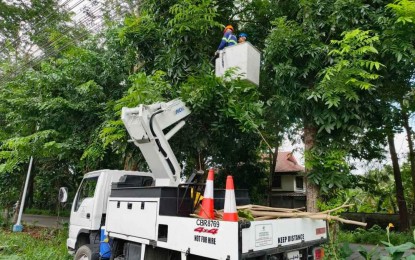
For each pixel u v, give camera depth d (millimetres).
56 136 9773
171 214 4383
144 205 4570
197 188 4695
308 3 6477
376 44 5855
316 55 6164
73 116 9805
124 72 9867
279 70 6266
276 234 3758
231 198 3541
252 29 8570
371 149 10391
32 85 10234
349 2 6074
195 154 7898
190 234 3779
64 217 20422
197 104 5578
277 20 6660
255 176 10391
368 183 13836
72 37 11227
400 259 4641
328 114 6039
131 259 4734
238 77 5602
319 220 4566
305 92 6160
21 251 8234
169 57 7098
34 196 24234
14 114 10219
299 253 4172
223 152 8633
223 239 3387
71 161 11984
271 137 8797
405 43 5609
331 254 5703
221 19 8102
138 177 6434
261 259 3537
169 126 5316
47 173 14898
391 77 6723
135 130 4875
